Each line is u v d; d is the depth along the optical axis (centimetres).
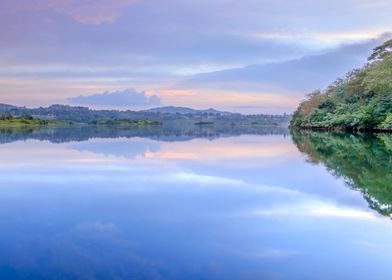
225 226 685
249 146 2591
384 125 3897
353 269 508
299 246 589
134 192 977
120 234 630
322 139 3341
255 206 835
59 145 2580
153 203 855
